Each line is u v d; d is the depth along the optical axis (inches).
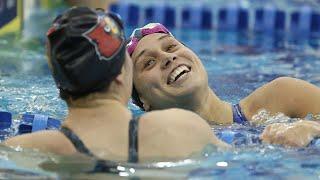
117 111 261.0
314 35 779.4
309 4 890.1
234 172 250.4
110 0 884.6
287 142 296.7
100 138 255.0
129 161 250.8
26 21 790.5
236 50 665.0
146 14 872.3
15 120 352.5
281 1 904.9
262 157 273.4
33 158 255.9
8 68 529.3
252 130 359.3
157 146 254.4
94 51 252.8
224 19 858.1
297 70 549.6
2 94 431.5
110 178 237.6
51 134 267.6
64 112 390.0
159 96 370.3
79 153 252.8
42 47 640.4
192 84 365.1
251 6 877.8
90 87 257.0
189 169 246.7
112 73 257.9
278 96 400.2
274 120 384.8
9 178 239.1
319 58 613.3
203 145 264.1
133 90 382.6
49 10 872.3
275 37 763.4
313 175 252.5
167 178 237.6
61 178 238.4
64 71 254.8
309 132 302.2
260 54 638.5
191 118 270.8
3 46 636.1
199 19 860.6
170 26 855.7
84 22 255.9
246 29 834.2
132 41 382.9
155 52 371.9
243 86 488.4
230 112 395.2
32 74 507.2
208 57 620.1
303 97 398.0
